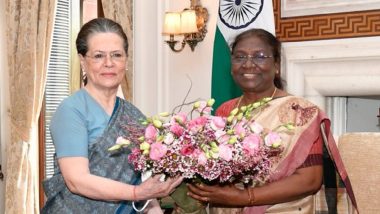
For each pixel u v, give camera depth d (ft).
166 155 6.05
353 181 8.48
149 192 6.37
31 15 13.70
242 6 13.94
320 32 13.67
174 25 15.17
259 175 6.78
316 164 7.53
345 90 13.44
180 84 16.72
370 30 12.91
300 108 7.72
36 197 14.03
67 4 15.58
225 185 7.02
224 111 8.43
